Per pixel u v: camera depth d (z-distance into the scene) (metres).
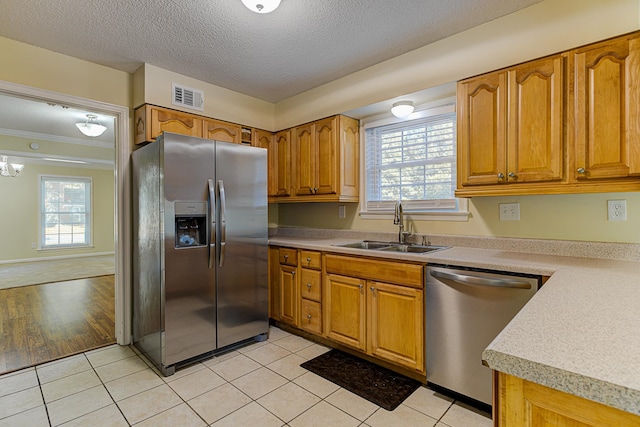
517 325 0.87
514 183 1.93
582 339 0.78
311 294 2.79
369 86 2.78
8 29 2.21
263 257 2.90
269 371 2.32
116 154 2.85
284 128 3.57
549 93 1.81
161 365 2.31
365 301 2.38
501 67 2.05
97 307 3.86
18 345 2.79
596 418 0.65
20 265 6.66
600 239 1.94
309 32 2.25
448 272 1.93
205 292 2.50
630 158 1.58
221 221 2.55
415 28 2.20
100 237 8.09
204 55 2.58
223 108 3.24
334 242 2.94
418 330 2.08
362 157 3.16
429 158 2.75
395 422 1.76
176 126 2.88
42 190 7.31
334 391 2.06
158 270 2.34
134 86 2.87
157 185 2.35
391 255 2.20
